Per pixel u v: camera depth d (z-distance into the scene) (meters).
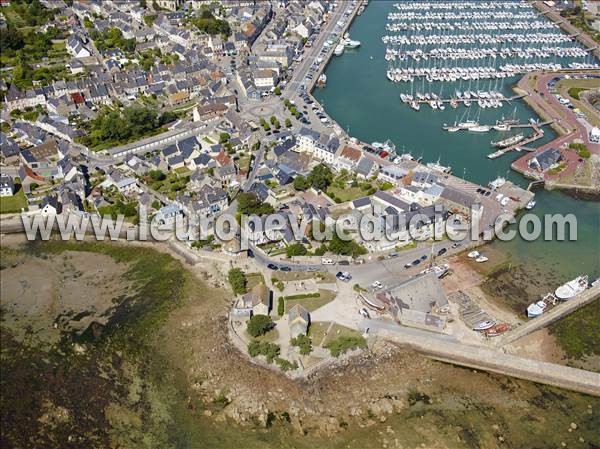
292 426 199.88
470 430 198.12
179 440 196.88
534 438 195.88
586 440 195.38
